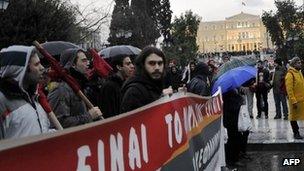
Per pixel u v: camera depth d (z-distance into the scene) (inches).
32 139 77.0
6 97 132.5
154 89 172.1
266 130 507.8
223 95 348.2
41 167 79.2
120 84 225.0
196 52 2460.6
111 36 1582.2
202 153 191.5
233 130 349.7
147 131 130.6
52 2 765.3
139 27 1972.2
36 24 695.1
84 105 184.7
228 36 5403.5
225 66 362.9
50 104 176.1
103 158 102.2
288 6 1902.1
